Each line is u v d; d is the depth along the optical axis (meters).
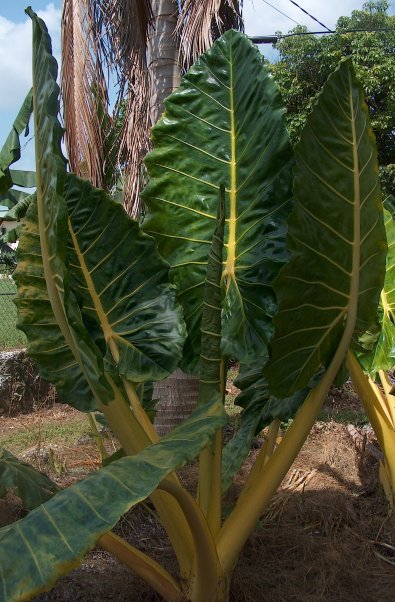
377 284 2.73
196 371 3.17
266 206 3.02
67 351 3.20
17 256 3.29
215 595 2.65
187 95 3.16
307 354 2.79
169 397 5.04
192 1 4.75
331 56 14.16
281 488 4.32
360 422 6.33
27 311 3.24
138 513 3.95
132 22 5.09
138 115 5.15
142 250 3.10
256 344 2.98
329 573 3.26
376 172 2.52
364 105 2.42
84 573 3.31
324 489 4.30
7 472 2.91
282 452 2.79
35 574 1.75
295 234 2.56
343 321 2.78
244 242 3.06
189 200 3.14
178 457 2.04
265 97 3.03
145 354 3.06
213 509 2.76
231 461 3.31
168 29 4.97
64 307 2.55
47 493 2.94
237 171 3.09
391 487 3.92
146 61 5.17
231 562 2.71
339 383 3.13
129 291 3.11
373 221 2.60
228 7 5.13
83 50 5.02
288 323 2.66
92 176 5.06
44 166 2.49
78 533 1.82
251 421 3.44
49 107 2.37
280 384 2.82
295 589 3.14
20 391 7.55
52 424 6.92
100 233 3.07
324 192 2.55
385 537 3.78
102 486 1.97
